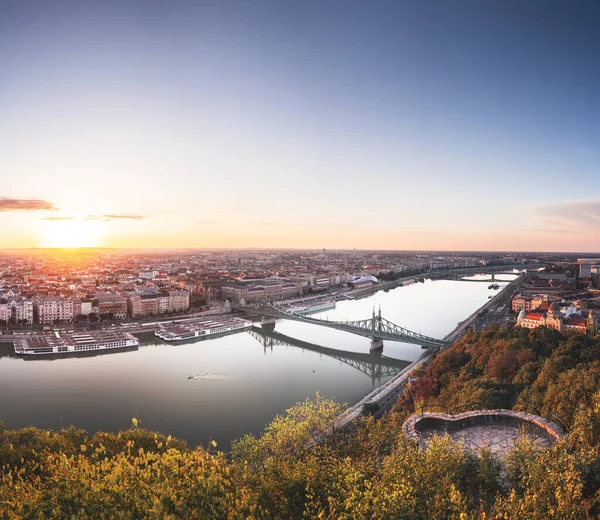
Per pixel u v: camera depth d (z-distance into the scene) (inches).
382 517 3127.5
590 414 4532.5
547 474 3604.8
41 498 3161.9
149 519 2773.1
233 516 2977.4
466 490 3759.8
